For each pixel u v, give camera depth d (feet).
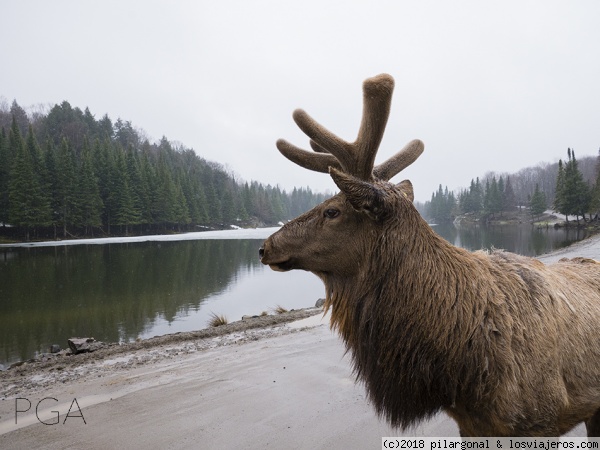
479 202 395.55
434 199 487.20
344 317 8.07
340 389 15.10
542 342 6.86
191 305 43.60
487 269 7.66
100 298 47.62
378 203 7.37
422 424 12.17
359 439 11.52
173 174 279.49
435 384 6.98
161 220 236.84
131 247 129.29
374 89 7.48
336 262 7.98
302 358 18.93
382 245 7.46
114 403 14.46
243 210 338.34
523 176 511.81
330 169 7.30
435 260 7.32
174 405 14.14
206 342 23.29
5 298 47.88
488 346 6.72
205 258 94.53
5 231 179.63
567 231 181.27
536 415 6.65
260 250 8.66
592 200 193.06
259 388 15.46
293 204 562.66
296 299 47.19
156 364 19.13
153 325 34.78
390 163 9.72
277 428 12.30
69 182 191.11
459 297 7.00
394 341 7.16
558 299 7.62
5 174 190.80
